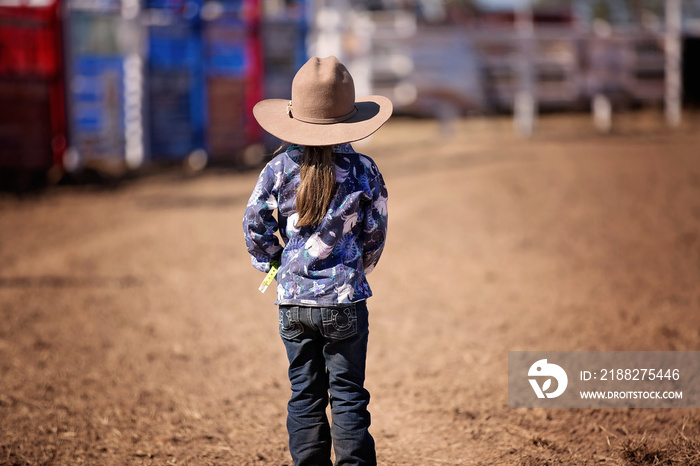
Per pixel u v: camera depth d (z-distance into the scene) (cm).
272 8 5591
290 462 988
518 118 5919
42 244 2650
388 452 1003
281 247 800
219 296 1916
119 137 4819
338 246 754
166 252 2458
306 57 5184
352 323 752
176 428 1107
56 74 4262
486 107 6078
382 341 1508
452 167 4128
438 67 5844
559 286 1833
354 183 755
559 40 6109
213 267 2242
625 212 2784
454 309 1708
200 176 4428
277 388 1278
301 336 773
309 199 741
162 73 4900
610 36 6250
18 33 4156
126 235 2766
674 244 2217
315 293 743
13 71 4169
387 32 5766
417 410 1153
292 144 769
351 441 756
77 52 4622
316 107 754
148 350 1494
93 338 1577
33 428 1105
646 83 6372
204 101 4997
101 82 4728
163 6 4934
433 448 1009
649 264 1991
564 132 5775
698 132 5572
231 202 3459
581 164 4072
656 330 1441
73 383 1309
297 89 760
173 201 3547
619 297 1697
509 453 973
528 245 2330
